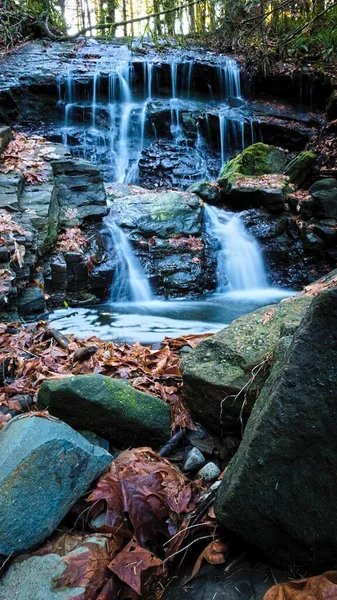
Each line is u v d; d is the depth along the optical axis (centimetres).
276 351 189
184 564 181
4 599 160
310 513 158
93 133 1076
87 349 302
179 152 1084
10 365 300
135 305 621
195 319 558
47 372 292
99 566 168
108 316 562
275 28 895
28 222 545
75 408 220
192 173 1034
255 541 172
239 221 754
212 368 238
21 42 1303
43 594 158
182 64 1219
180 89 1245
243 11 738
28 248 513
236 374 229
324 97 1197
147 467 207
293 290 713
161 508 193
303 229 737
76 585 161
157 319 553
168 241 686
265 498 163
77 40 1359
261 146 883
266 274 729
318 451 154
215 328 516
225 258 712
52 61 1202
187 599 164
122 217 698
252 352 233
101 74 1145
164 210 714
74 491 188
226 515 172
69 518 193
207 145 1123
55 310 577
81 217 655
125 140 1102
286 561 169
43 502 177
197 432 246
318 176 847
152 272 659
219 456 235
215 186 831
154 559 171
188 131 1120
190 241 693
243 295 689
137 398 232
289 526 162
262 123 1105
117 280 632
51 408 221
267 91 1245
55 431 190
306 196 775
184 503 196
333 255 718
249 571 172
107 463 203
